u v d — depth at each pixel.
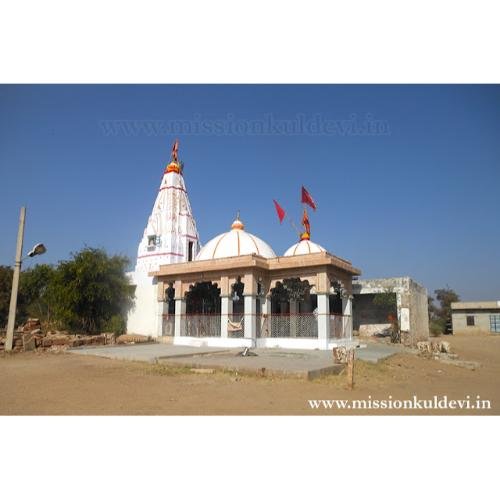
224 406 7.45
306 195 25.81
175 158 28.42
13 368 11.74
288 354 15.66
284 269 19.78
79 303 21.66
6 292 24.89
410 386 10.77
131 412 6.96
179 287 21.78
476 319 39.94
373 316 26.27
